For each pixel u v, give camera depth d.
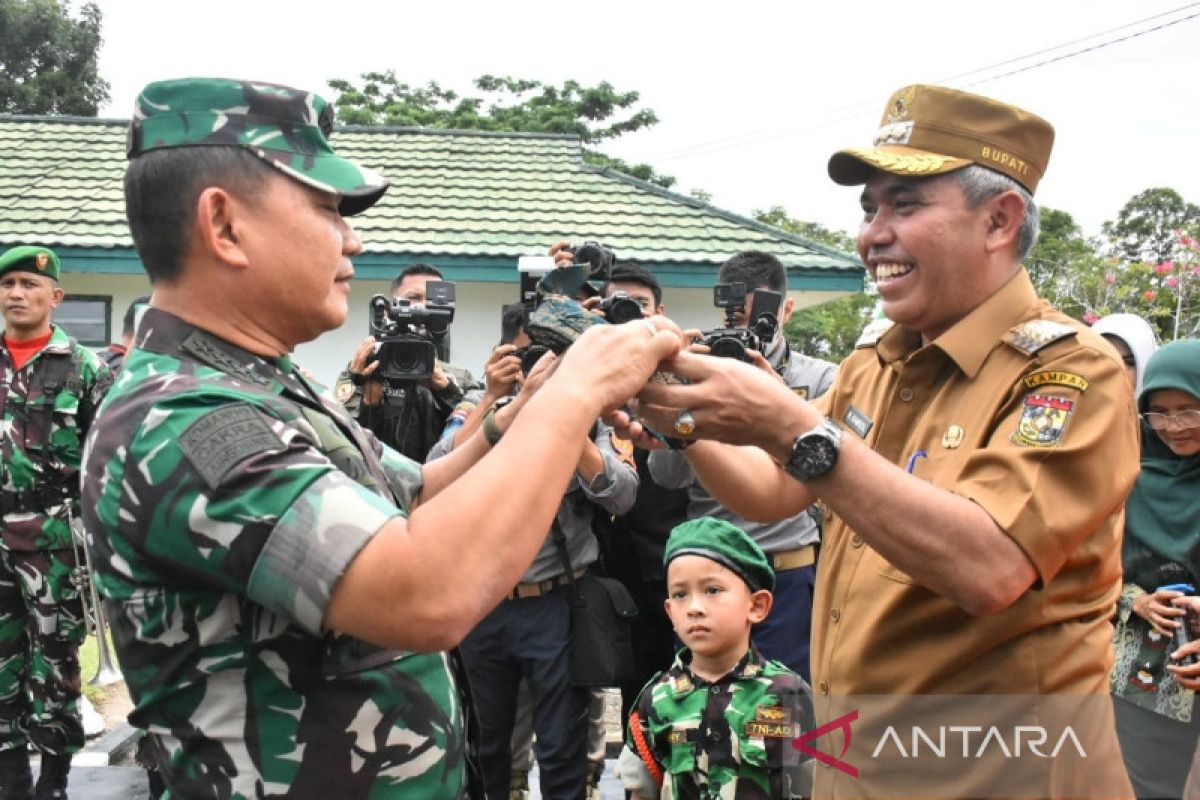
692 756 2.86
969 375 1.99
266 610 1.52
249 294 1.65
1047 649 1.91
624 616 3.86
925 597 1.93
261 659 1.54
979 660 1.92
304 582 1.42
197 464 1.46
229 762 1.54
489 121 21.25
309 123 1.69
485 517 1.48
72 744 4.59
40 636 4.52
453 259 9.33
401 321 4.23
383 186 1.73
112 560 1.55
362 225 9.88
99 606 5.73
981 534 1.75
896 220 2.01
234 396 1.53
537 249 9.52
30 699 4.57
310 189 1.65
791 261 9.55
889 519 1.75
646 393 1.81
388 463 2.06
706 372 1.79
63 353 4.76
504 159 11.71
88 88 22.73
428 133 12.23
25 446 4.53
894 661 1.98
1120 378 1.89
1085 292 15.74
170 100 1.63
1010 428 1.89
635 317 2.16
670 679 2.98
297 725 1.54
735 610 2.88
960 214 1.97
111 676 6.10
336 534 1.42
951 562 1.75
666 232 10.12
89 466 1.57
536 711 3.87
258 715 1.54
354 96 22.31
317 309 1.70
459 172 11.32
